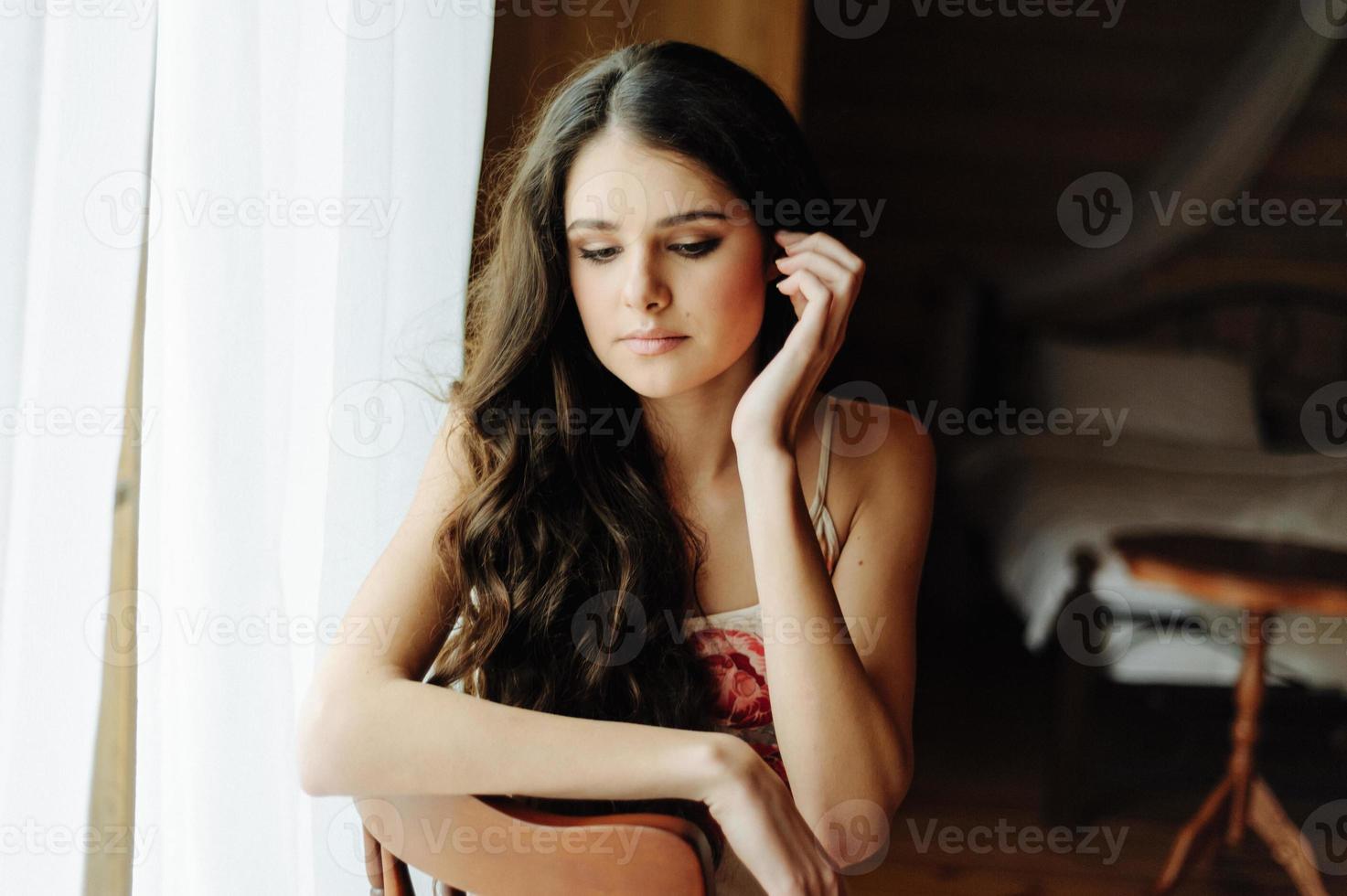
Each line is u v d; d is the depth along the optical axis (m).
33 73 0.84
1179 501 3.12
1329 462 3.44
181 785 1.07
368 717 0.93
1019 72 4.62
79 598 0.93
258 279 1.08
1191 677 2.78
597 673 1.11
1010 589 3.19
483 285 1.30
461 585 1.12
